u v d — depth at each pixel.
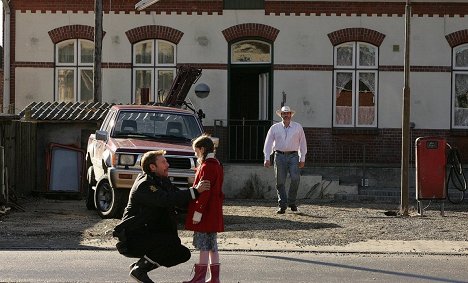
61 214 19.08
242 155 26.70
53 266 12.27
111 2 27.08
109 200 18.14
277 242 14.97
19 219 17.95
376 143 26.88
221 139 26.59
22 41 27.31
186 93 24.92
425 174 18.78
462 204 22.19
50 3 27.23
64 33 27.22
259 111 27.56
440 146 18.77
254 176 24.33
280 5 26.95
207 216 10.71
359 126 26.97
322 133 26.89
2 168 18.83
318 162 26.78
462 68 26.98
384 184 25.44
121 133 18.62
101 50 24.98
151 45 27.20
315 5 26.88
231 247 14.40
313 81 26.92
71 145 23.91
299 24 26.94
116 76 27.12
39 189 24.17
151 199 9.90
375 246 14.65
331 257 13.57
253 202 22.78
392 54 26.86
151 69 27.16
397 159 26.80
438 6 26.91
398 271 12.24
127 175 17.36
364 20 26.88
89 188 20.05
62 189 23.48
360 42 26.97
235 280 11.32
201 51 27.05
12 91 27.33
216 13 27.00
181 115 19.16
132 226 9.98
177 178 17.45
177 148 17.73
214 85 27.03
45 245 14.44
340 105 27.00
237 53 27.16
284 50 26.91
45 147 24.17
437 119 26.95
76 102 25.61
